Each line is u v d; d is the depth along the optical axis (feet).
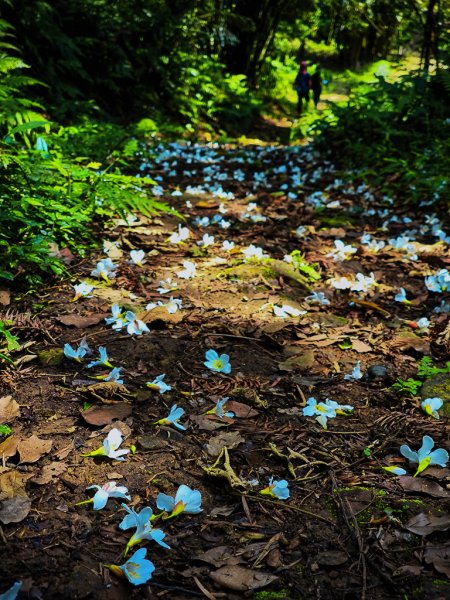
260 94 58.49
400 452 7.01
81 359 8.66
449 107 27.35
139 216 16.15
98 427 7.23
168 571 5.31
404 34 48.21
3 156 11.80
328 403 7.83
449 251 14.85
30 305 10.25
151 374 8.50
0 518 5.69
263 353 9.33
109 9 37.50
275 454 6.92
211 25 52.42
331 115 31.89
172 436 7.16
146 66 41.14
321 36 87.97
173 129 35.32
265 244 15.31
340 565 5.43
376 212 19.35
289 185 23.47
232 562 5.40
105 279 11.53
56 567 5.23
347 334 10.17
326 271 13.43
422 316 11.21
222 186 22.81
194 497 5.96
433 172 21.26
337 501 6.26
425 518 5.91
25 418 7.30
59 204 12.84
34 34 30.09
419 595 5.08
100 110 33.68
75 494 6.14
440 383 8.44
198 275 12.42
